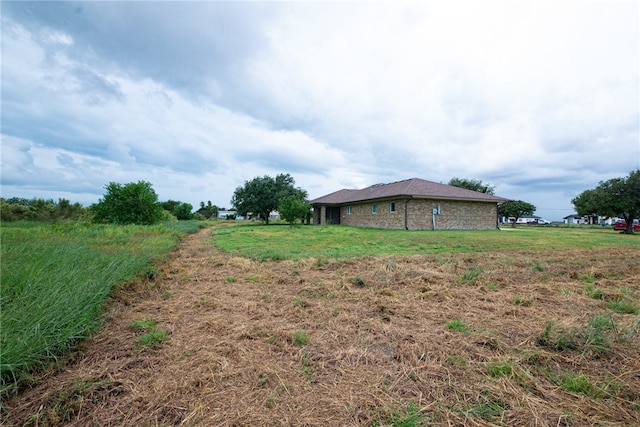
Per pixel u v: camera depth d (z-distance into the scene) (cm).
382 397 168
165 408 158
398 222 1902
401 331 262
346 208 2598
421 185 2088
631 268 556
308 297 372
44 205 1861
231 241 1096
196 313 312
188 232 1580
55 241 606
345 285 420
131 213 1736
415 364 204
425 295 372
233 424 146
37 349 195
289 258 656
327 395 170
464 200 1958
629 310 317
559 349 226
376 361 210
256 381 183
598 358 212
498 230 1931
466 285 423
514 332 260
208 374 189
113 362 206
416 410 156
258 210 2916
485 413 154
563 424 147
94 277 340
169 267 546
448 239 1150
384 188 2400
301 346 233
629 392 171
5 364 169
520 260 642
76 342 235
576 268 556
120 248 648
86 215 1792
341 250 819
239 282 450
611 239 1210
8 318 206
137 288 399
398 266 545
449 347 230
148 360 209
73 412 155
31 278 309
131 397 167
